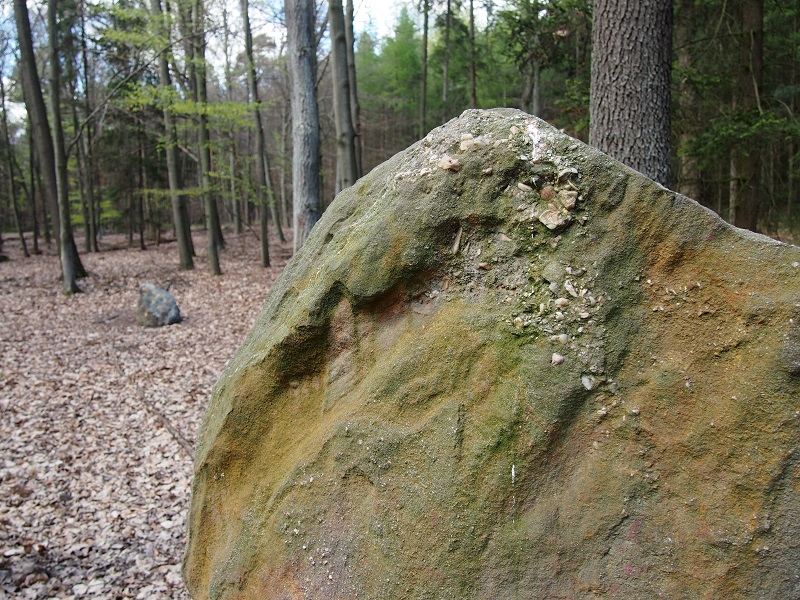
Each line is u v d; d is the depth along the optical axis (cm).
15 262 1858
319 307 215
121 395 661
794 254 171
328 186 2688
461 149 205
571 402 176
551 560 167
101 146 2083
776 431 160
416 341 199
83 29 1562
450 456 179
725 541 158
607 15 427
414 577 173
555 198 192
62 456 516
